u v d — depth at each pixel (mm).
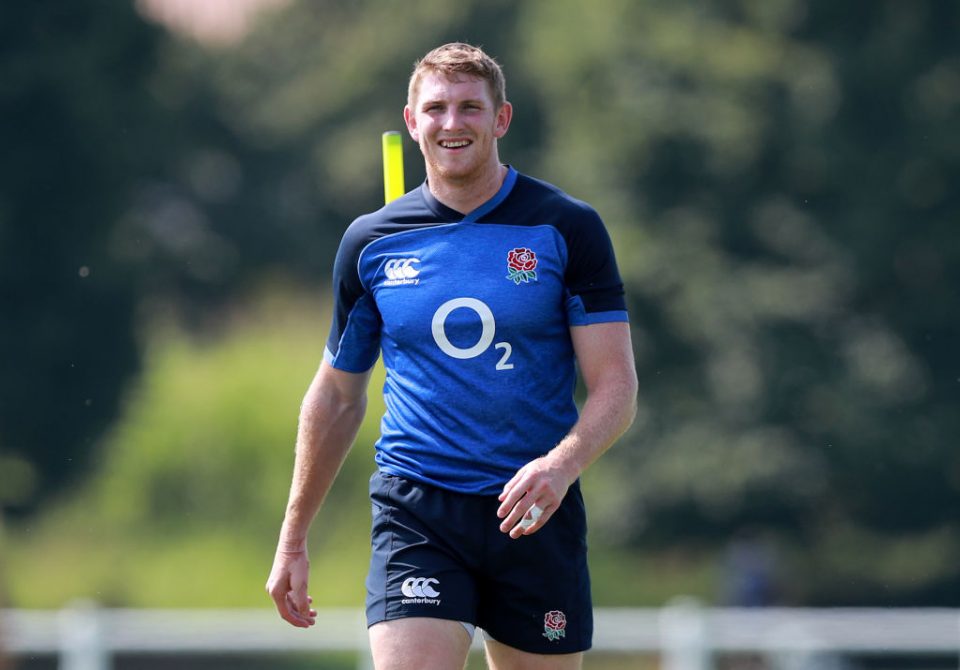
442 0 137375
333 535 84250
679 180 86125
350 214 150750
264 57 165500
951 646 30812
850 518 86312
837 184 83938
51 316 89938
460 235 16406
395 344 16672
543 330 16328
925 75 83062
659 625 34438
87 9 91000
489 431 16422
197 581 84500
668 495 85250
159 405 94375
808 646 30594
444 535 16516
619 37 86562
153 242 114812
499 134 16688
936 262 83125
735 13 87625
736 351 83812
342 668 44156
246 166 153750
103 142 91000
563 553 16750
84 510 91375
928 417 83125
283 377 95938
